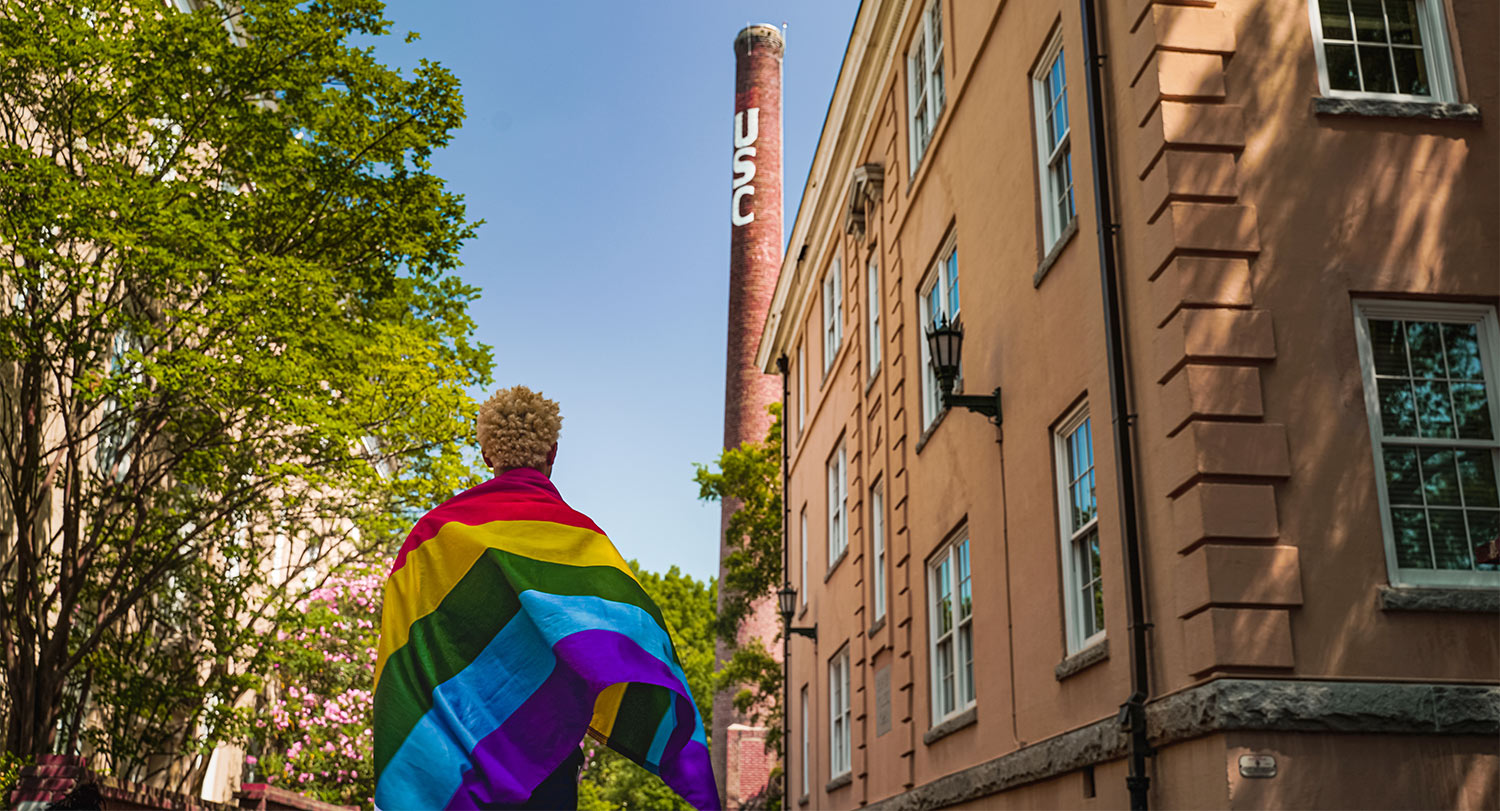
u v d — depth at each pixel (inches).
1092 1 347.6
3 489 530.3
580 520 145.8
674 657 135.6
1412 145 307.7
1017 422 411.2
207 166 567.2
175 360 468.4
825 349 845.2
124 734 587.8
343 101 533.6
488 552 137.0
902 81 616.1
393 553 671.1
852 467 709.3
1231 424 278.8
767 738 1182.3
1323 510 275.9
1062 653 359.9
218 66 505.0
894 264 618.5
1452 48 319.9
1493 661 268.1
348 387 512.1
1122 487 308.2
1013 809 397.7
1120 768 310.3
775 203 2048.5
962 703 477.7
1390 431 289.4
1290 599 265.9
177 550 585.0
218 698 626.8
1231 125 301.7
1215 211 294.8
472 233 558.3
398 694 129.9
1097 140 337.1
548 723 128.2
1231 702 253.0
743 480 1197.7
